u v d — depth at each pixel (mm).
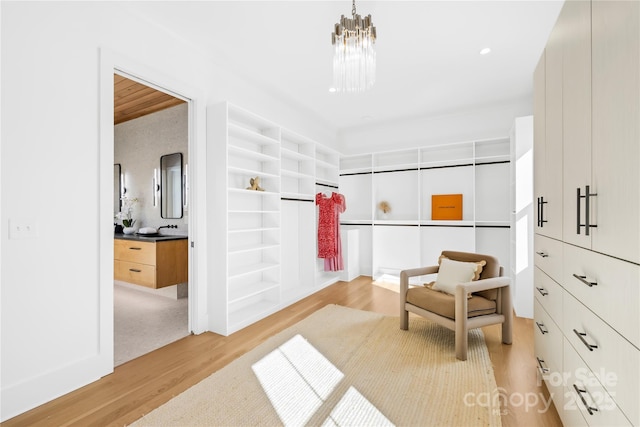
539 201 1889
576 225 1285
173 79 2508
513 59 2904
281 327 2846
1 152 1579
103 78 2014
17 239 1639
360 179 5293
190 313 2732
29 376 1670
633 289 852
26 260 1670
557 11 2203
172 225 4152
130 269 3799
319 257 4531
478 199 4309
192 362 2168
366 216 5227
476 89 3604
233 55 2838
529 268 3094
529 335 2631
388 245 4891
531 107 4012
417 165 4473
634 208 848
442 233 4473
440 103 4043
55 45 1791
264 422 1531
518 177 3133
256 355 2260
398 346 2396
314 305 3527
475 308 2279
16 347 1630
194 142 2744
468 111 4344
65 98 1834
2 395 1568
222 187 2732
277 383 1883
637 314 833
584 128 1197
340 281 4719
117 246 3953
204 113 2820
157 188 4312
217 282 2748
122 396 1766
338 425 1505
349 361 2154
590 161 1141
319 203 4492
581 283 1231
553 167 1622
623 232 905
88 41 1948
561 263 1488
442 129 4605
